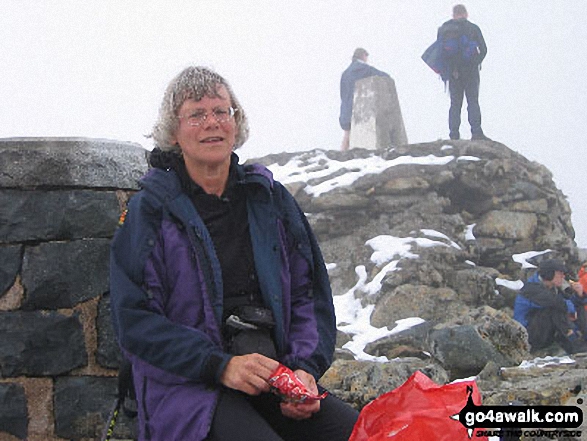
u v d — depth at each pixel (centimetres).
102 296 367
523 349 658
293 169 1239
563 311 827
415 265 1005
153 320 241
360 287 1026
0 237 366
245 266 258
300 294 272
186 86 262
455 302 962
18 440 359
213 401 236
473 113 1321
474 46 1301
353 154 1265
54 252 366
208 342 239
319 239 1132
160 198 253
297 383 236
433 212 1146
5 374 360
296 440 260
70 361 362
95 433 360
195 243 249
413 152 1224
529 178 1230
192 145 259
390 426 217
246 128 276
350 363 546
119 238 253
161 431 239
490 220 1158
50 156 369
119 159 379
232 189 265
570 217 1315
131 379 270
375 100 1448
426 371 520
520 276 1120
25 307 364
